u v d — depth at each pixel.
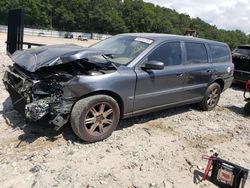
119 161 4.34
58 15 105.25
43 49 4.89
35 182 3.67
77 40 68.56
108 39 6.24
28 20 95.75
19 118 5.32
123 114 5.07
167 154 4.73
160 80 5.43
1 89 7.05
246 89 7.63
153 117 6.23
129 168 4.21
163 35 6.00
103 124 4.80
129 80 4.90
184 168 4.40
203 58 6.61
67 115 4.48
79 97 4.48
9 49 10.89
